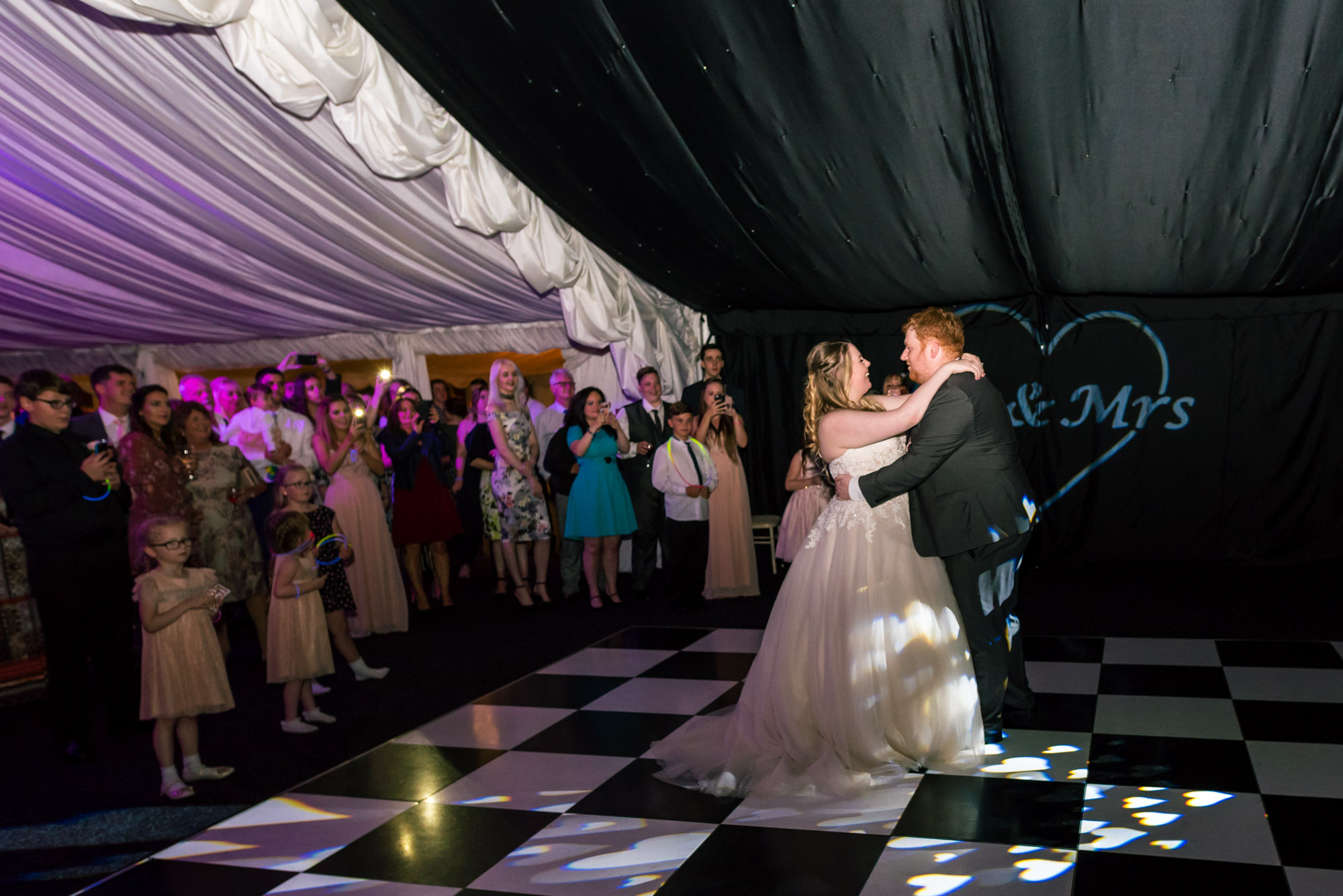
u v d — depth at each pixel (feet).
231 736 12.57
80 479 12.17
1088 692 12.31
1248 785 9.00
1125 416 21.71
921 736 9.62
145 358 28.58
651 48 12.05
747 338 24.03
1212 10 10.86
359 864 8.39
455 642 17.72
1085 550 22.12
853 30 11.57
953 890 7.24
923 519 10.08
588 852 8.35
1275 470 20.98
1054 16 11.18
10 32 11.84
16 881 8.41
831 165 14.33
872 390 22.98
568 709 12.87
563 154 14.73
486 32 12.14
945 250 17.44
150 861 8.71
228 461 16.66
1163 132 12.89
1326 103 12.03
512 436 20.18
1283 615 16.46
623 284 20.25
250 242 17.94
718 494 20.40
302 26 11.78
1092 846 7.89
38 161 14.89
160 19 9.89
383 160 13.73
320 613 12.78
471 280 20.40
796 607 10.10
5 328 23.79
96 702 15.34
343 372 27.58
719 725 11.18
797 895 7.31
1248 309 20.85
